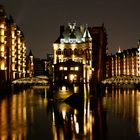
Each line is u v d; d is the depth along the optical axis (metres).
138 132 52.50
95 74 187.00
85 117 69.50
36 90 172.25
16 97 121.75
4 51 160.50
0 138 47.78
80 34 173.88
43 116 70.56
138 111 80.44
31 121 63.47
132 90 187.38
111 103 101.31
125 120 65.19
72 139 47.84
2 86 147.38
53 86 106.75
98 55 191.75
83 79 108.38
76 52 168.38
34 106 90.25
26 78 188.25
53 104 96.12
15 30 198.12
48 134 51.03
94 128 56.22
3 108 84.88
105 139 47.69
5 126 57.41
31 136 49.50
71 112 77.69
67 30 175.12
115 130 54.22
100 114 74.69
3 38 157.88
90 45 168.38
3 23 158.50
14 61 187.00
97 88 158.25
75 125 59.12
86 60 166.50
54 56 168.88
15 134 50.59
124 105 95.50
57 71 108.81
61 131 53.53
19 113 75.06
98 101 108.56
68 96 101.69
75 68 108.12
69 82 104.44
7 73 172.12
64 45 168.75
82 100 102.31
